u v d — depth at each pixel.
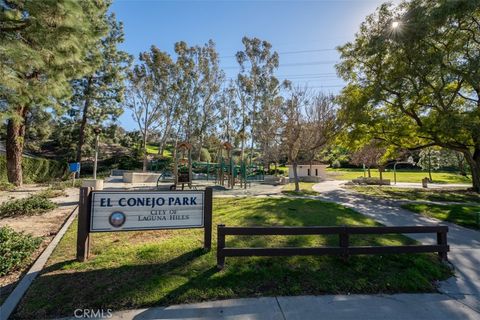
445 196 13.89
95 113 25.91
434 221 8.02
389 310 3.02
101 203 4.12
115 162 33.88
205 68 33.25
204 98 34.19
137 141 40.16
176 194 4.41
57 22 4.96
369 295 3.34
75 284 3.31
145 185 16.45
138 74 30.84
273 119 21.03
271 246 4.83
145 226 4.26
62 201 9.59
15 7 4.92
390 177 31.16
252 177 23.77
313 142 16.19
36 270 3.68
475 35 12.03
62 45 5.27
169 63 31.27
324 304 3.10
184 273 3.66
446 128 11.91
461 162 28.77
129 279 3.45
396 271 3.95
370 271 3.92
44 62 5.41
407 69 12.80
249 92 34.59
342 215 8.02
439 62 11.74
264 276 3.65
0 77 4.91
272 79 34.03
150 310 2.89
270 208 8.81
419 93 13.79
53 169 21.56
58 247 4.59
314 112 16.44
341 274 3.79
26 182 17.62
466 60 12.11
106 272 3.64
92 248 4.61
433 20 11.20
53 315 2.75
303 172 26.41
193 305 3.01
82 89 24.42
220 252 3.89
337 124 15.93
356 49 15.45
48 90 6.29
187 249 4.54
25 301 2.94
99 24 8.90
